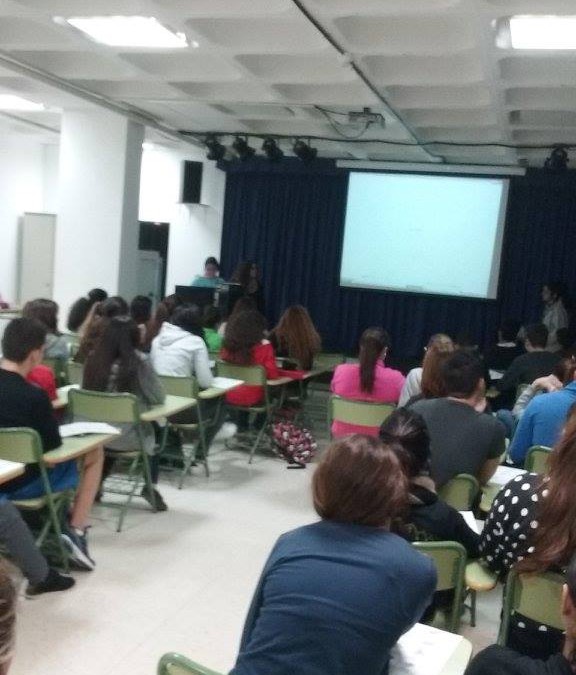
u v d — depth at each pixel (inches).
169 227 376.2
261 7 150.6
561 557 66.8
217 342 233.1
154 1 152.3
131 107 263.3
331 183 351.9
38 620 110.3
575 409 72.7
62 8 161.3
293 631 52.7
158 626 112.0
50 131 335.9
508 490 77.9
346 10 148.0
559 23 150.0
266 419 211.0
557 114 229.9
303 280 362.0
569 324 301.3
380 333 181.0
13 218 358.9
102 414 143.2
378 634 52.7
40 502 115.6
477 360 116.9
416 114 247.8
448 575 81.5
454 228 324.8
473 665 48.2
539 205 324.8
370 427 167.2
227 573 132.6
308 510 168.9
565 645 43.5
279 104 240.7
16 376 112.8
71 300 277.6
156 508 160.7
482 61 174.1
